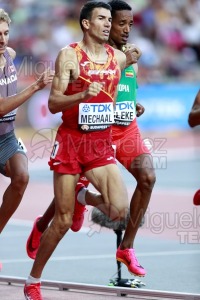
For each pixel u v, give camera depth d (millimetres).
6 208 15594
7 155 15648
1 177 37062
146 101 50250
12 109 14406
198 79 53812
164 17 56844
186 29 57312
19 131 45625
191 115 12922
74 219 16328
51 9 52219
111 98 14250
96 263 19125
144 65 53031
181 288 15789
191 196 31031
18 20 49938
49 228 14000
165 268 18141
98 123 14172
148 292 14797
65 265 18875
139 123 49844
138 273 15492
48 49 49188
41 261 14031
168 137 51562
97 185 14438
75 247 21516
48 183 35750
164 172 40188
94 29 13953
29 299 14086
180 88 52125
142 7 56000
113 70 14172
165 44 55688
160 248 20969
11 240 22625
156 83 51156
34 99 45188
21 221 25859
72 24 52500
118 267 16062
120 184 14406
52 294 15273
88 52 14055
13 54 16141
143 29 55344
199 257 19578
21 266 18781
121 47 16297
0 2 49031
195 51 56906
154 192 32469
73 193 14023
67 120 14211
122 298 14820
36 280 14133
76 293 15398
